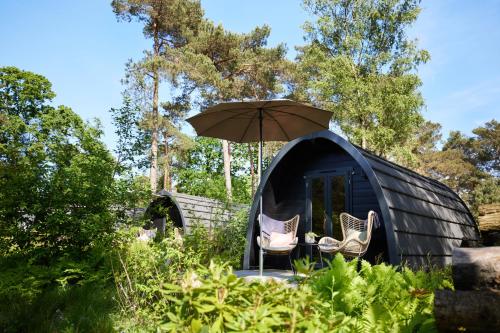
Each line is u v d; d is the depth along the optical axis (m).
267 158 30.58
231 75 25.14
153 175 21.03
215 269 2.26
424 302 2.75
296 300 2.04
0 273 5.82
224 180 28.95
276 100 6.00
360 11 21.28
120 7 22.94
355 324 2.54
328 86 19.86
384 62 20.62
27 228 6.58
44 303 4.66
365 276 3.22
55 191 6.59
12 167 6.71
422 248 7.54
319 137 8.23
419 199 8.61
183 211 14.00
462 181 38.22
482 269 2.18
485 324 2.01
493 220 4.65
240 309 2.06
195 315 2.09
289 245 8.13
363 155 7.59
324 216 9.50
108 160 7.52
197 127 7.04
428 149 41.53
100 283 5.76
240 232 8.87
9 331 3.89
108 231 6.79
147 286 4.89
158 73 21.91
